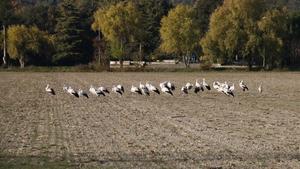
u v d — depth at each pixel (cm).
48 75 11012
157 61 17412
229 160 2144
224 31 13400
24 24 17812
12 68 13788
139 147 2456
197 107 4266
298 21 14475
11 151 2378
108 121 3384
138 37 14675
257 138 2689
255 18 13400
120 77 9969
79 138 2722
